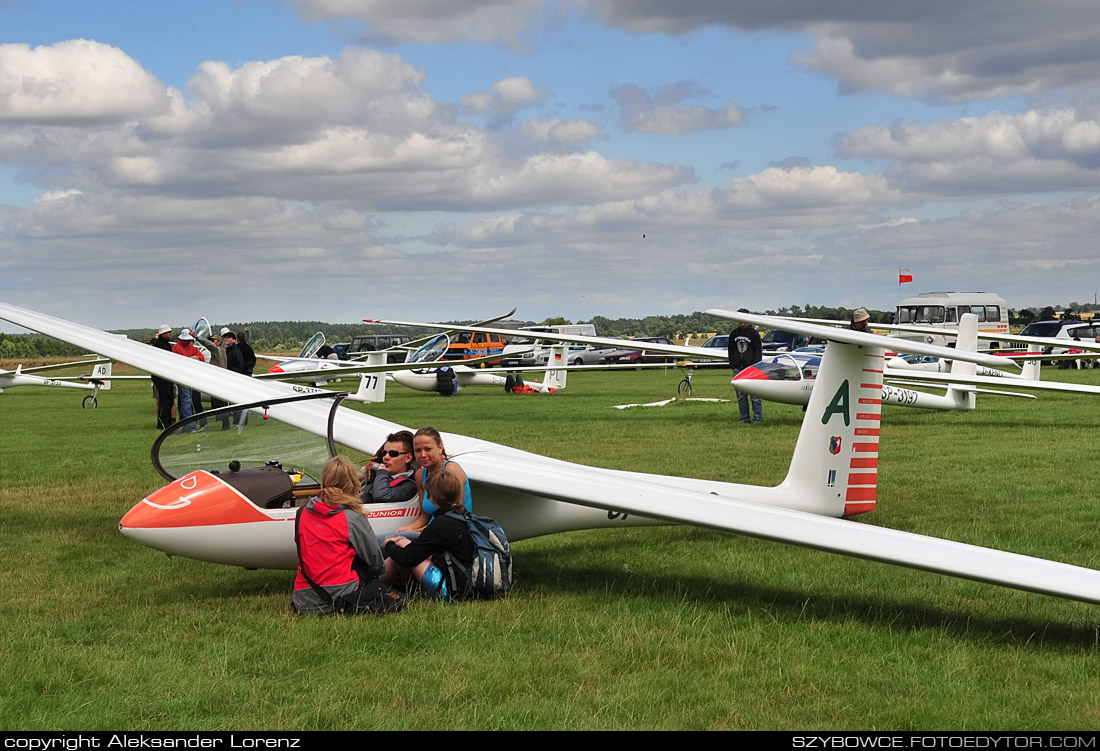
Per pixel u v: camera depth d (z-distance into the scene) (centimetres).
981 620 491
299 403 570
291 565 546
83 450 1338
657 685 397
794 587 561
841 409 671
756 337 1634
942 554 463
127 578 602
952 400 1811
